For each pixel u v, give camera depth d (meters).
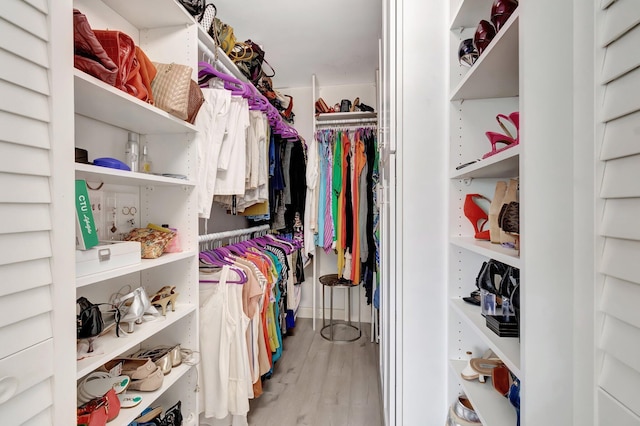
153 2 1.08
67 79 0.66
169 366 1.14
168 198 1.26
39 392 0.61
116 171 0.85
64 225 0.65
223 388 1.33
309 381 1.99
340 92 3.07
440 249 1.08
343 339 2.63
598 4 0.46
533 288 0.52
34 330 0.60
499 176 1.01
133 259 0.95
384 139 1.53
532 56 0.52
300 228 2.87
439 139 1.08
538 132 0.52
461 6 0.91
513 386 0.75
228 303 1.40
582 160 0.49
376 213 2.44
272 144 2.18
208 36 1.43
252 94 1.69
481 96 1.01
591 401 0.48
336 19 1.96
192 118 1.21
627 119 0.42
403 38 1.08
